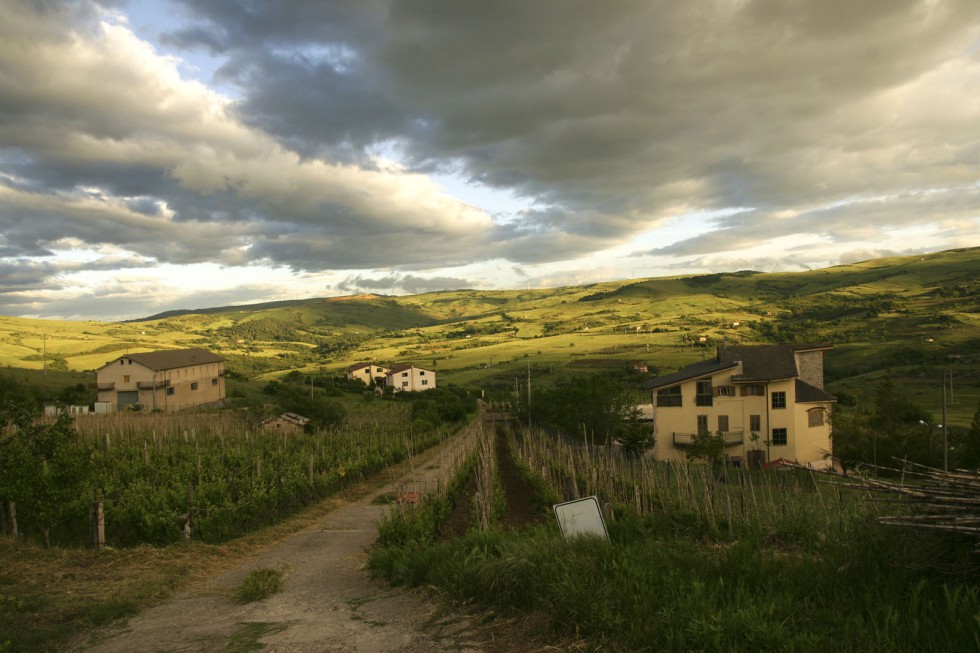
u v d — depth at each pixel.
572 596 5.38
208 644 6.08
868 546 5.78
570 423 46.12
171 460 26.11
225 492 17.97
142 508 14.61
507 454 40.44
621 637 4.75
